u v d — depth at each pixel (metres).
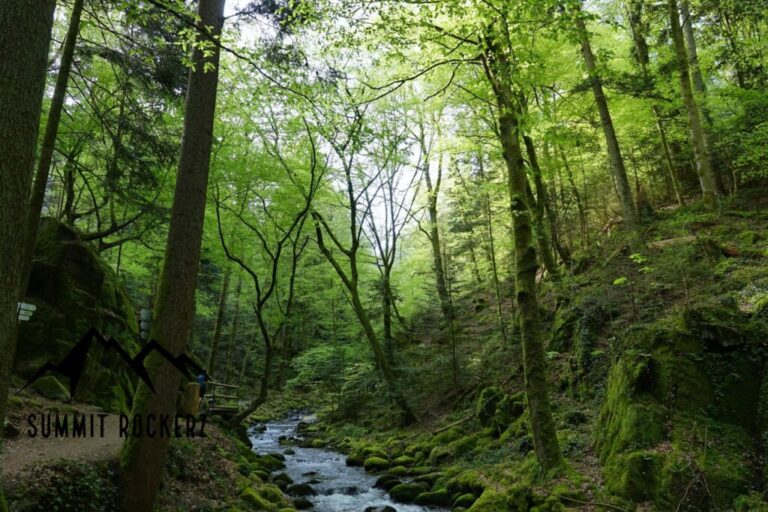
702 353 8.14
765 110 13.42
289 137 16.70
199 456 9.52
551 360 13.46
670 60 16.67
